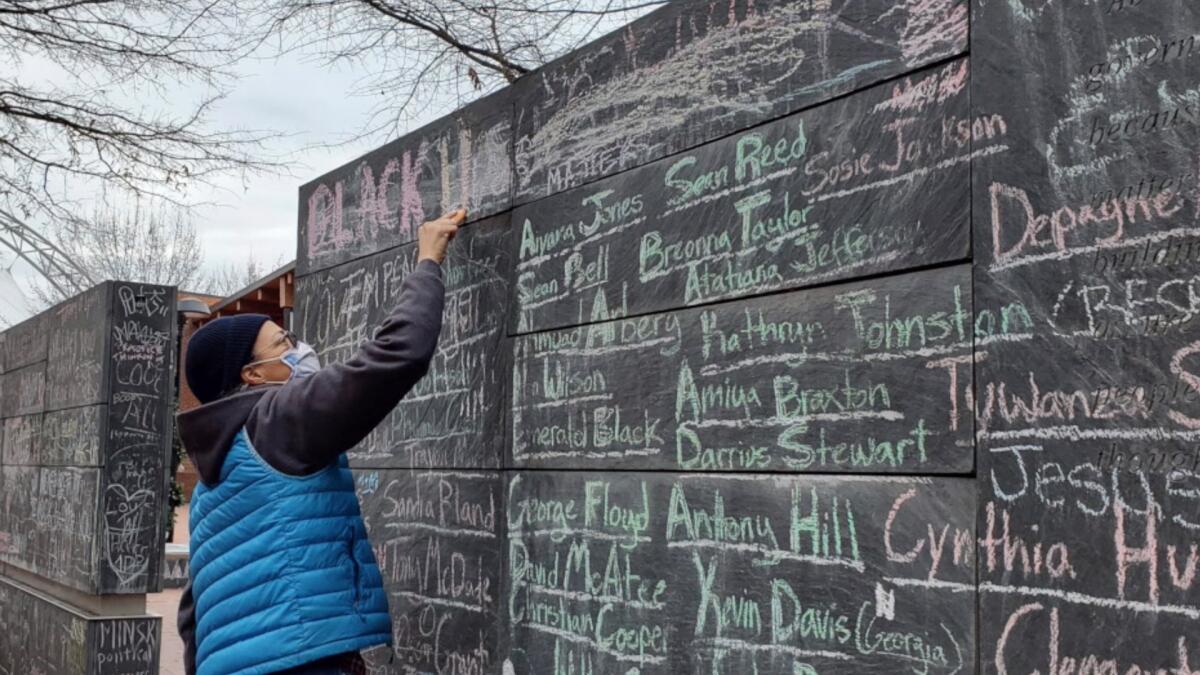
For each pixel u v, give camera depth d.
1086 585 2.08
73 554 6.91
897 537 2.46
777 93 2.88
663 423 3.15
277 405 3.07
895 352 2.51
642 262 3.28
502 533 3.80
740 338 2.92
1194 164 1.98
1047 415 2.18
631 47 3.39
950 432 2.37
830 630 2.60
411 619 4.29
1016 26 2.29
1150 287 2.03
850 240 2.64
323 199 5.16
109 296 6.44
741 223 2.95
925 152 2.48
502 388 3.86
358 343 4.77
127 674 6.35
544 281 3.69
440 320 3.33
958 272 2.39
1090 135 2.14
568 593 3.46
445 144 4.28
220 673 2.99
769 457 2.80
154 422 6.55
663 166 3.23
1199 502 1.92
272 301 18.77
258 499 3.05
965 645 2.30
